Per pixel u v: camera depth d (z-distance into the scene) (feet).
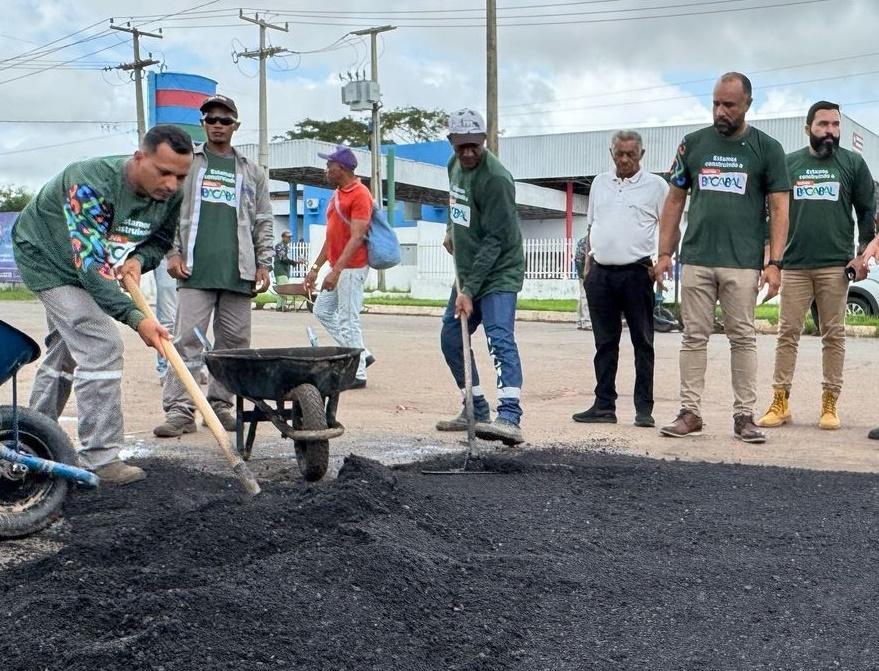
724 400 29.86
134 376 33.68
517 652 10.34
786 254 24.41
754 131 22.25
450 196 21.88
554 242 95.96
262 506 13.74
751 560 13.37
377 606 10.94
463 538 13.83
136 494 16.44
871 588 12.37
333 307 29.35
